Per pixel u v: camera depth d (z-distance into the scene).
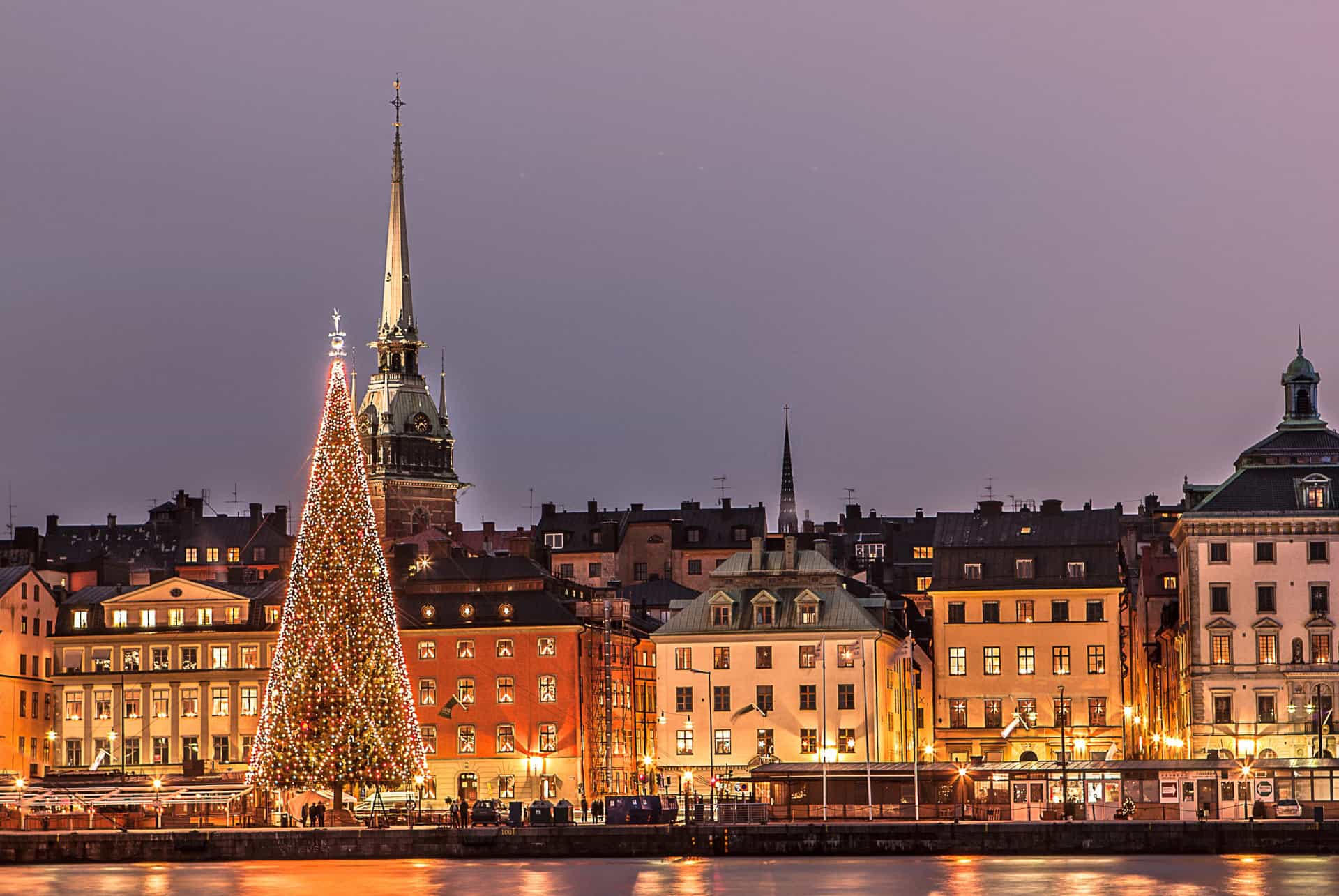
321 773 166.75
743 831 159.75
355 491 168.88
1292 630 193.12
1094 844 156.12
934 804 168.75
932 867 151.00
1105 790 169.75
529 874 149.38
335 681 166.88
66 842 161.75
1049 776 170.62
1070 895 132.50
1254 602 194.00
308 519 168.62
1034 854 156.38
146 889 142.62
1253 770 167.12
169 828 171.75
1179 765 168.00
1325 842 154.25
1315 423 199.25
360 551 168.25
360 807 182.50
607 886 140.75
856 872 147.88
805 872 148.38
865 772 172.75
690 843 160.00
